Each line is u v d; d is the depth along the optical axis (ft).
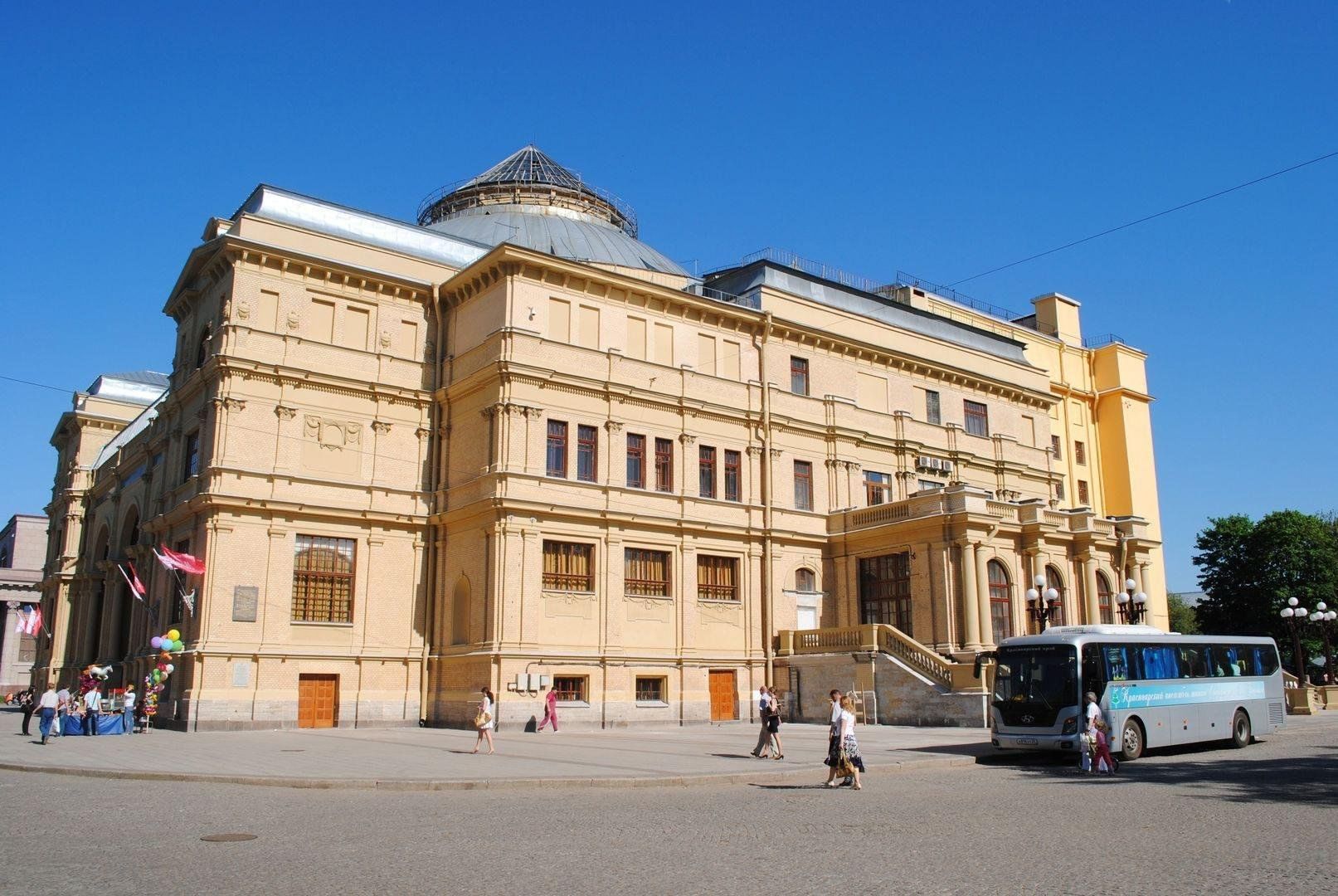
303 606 125.39
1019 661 94.27
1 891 35.76
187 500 127.44
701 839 47.57
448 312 143.74
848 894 35.53
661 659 135.85
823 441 161.48
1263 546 236.43
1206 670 104.88
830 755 71.97
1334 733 121.49
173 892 35.83
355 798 63.93
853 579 155.74
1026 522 154.61
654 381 143.13
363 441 133.39
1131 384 228.22
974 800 63.52
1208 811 57.41
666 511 140.87
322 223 138.62
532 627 124.16
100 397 233.96
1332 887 36.37
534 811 57.62
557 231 181.16
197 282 142.72
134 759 84.33
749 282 165.78
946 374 180.65
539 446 130.21
